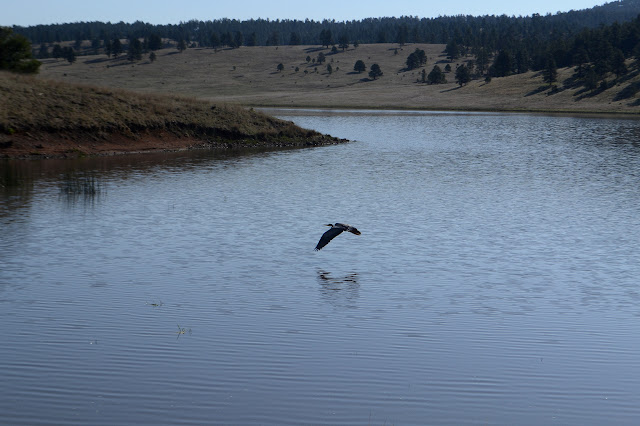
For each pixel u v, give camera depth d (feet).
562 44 615.57
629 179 142.61
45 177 131.85
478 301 62.28
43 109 174.60
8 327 53.52
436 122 328.29
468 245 83.92
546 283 68.49
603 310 60.23
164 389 43.32
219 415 40.24
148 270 71.00
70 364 46.73
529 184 135.33
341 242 84.58
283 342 51.42
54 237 84.94
